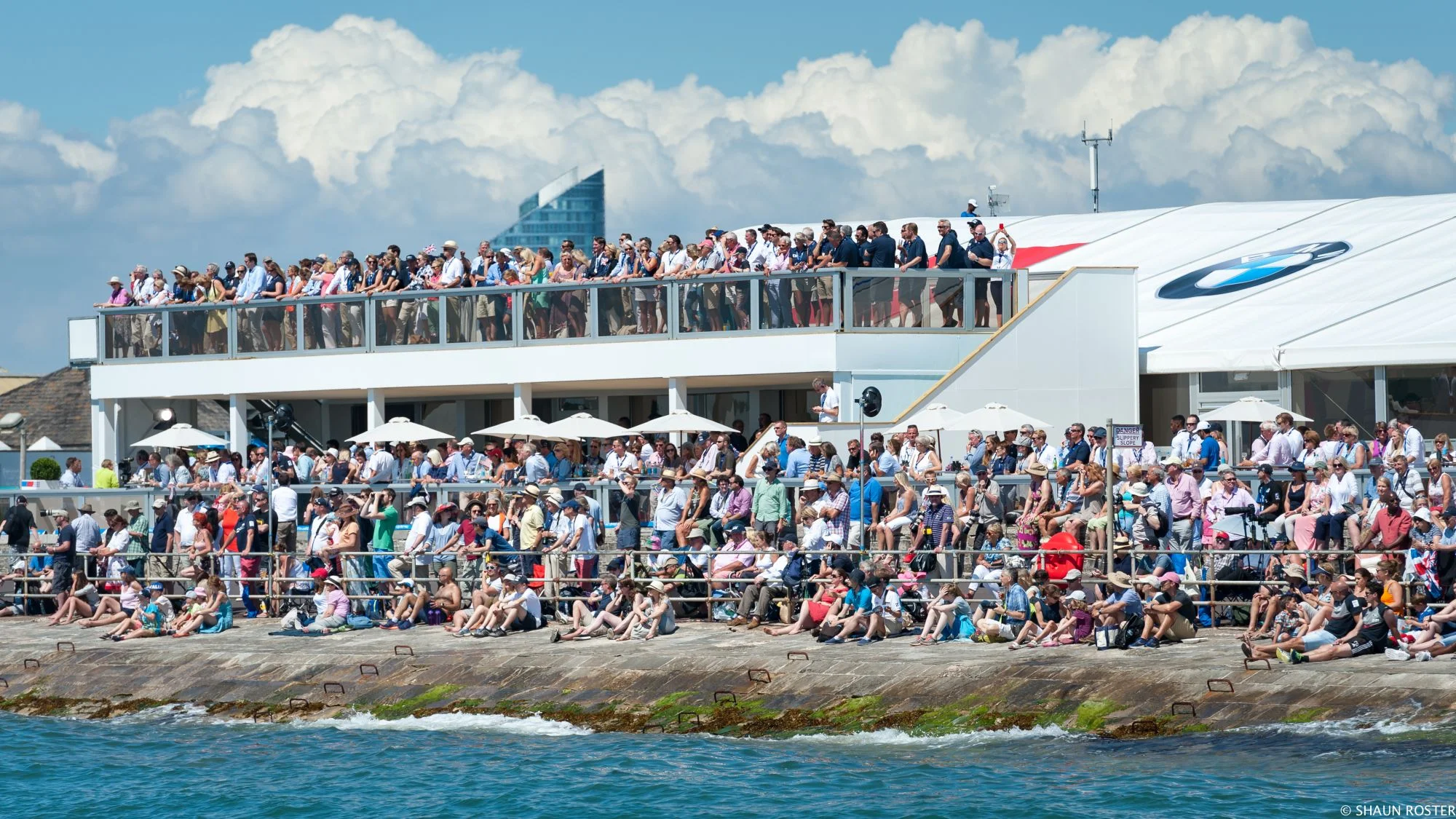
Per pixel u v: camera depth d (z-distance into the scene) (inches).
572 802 1658.5
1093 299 2714.1
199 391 3120.1
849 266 2694.4
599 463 2898.6
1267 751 1637.6
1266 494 2098.9
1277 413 2399.1
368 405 3078.2
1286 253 3503.9
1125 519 2068.2
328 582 2364.7
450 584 2327.8
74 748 1978.3
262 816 1688.0
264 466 2696.9
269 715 2075.5
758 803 1619.1
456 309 2945.4
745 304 2748.5
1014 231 4281.5
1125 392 2733.8
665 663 2004.2
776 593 2191.2
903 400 2714.1
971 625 2057.1
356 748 1915.6
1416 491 2086.6
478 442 3262.8
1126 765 1642.5
